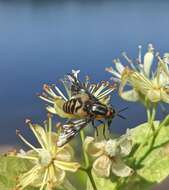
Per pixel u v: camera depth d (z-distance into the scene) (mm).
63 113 73
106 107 73
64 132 73
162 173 77
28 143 75
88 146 74
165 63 79
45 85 77
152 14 1455
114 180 78
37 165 74
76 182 95
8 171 76
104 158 74
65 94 78
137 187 78
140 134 80
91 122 73
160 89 78
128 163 78
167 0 1678
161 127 78
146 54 80
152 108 79
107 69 79
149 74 79
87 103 72
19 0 1622
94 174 77
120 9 1599
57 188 75
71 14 1548
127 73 77
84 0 1712
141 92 77
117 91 79
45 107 77
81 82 75
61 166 73
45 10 1593
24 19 1434
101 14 1522
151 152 78
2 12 1506
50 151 73
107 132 74
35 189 75
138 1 1661
